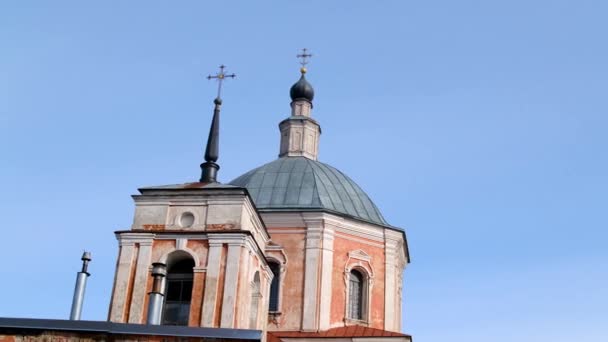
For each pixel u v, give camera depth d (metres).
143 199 24.75
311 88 40.22
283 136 39.03
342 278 31.53
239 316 22.64
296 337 29.33
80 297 22.84
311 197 33.22
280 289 30.92
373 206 35.06
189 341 17.69
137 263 23.62
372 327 31.38
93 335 17.66
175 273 23.81
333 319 30.58
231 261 23.12
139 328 17.80
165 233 23.92
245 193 24.34
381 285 32.44
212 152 27.11
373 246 33.00
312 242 31.52
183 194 24.61
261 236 27.33
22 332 17.69
